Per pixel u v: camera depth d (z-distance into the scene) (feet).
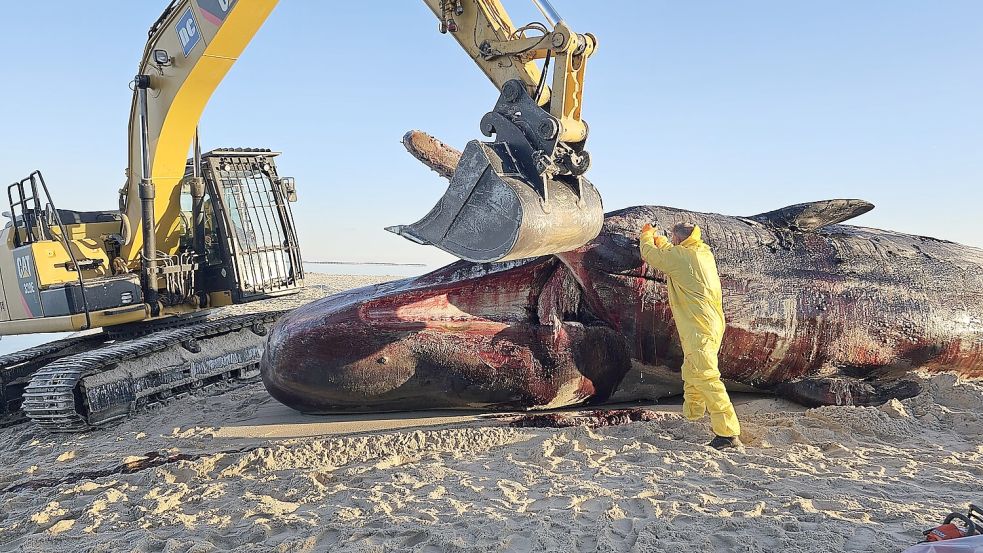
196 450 21.49
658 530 14.05
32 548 15.01
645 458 18.99
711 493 16.22
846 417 21.74
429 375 22.35
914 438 20.71
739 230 24.49
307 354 22.17
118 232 32.40
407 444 20.34
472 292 23.06
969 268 26.32
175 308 32.01
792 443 20.27
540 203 16.34
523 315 23.08
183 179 32.60
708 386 19.83
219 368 30.04
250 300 32.12
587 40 17.21
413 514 15.40
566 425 21.81
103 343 33.94
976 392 23.26
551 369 22.44
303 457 19.71
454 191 17.10
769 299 23.24
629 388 23.98
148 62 29.71
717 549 13.32
